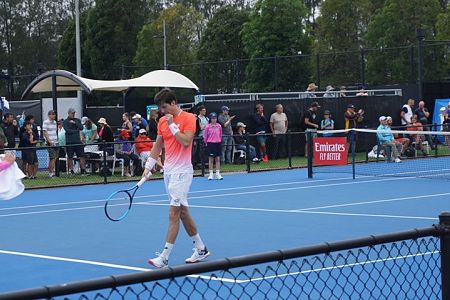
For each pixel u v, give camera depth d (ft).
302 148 94.53
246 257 14.49
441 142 97.55
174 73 95.96
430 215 47.88
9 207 56.65
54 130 79.46
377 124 101.71
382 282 27.35
